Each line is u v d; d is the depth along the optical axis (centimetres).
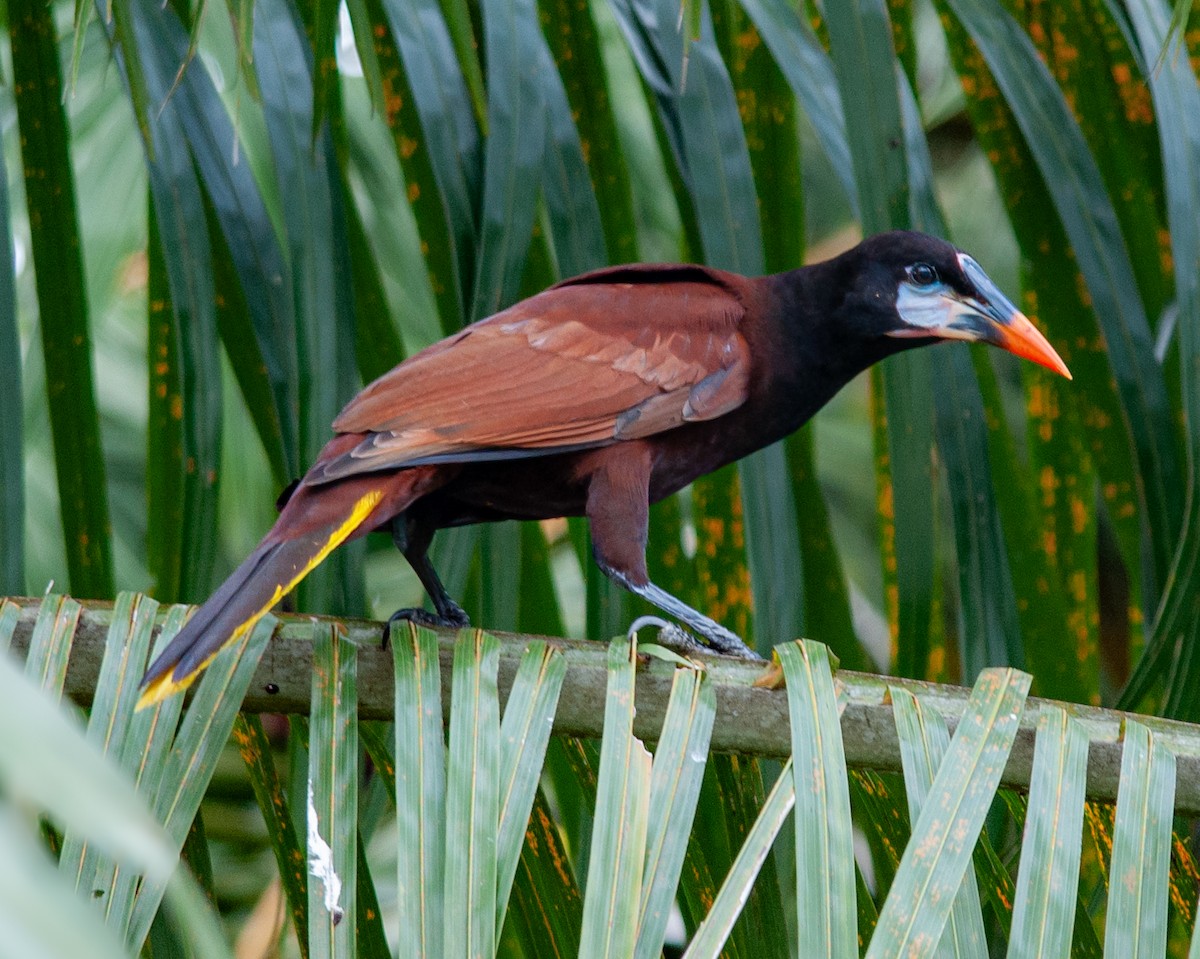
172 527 695
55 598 500
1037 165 710
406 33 654
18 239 1033
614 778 425
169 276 612
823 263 771
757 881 520
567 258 669
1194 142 642
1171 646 593
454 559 702
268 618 534
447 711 561
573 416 681
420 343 1070
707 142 669
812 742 435
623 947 389
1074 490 736
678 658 514
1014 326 736
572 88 716
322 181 639
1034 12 743
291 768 603
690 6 505
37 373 1039
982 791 432
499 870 421
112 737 463
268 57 651
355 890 440
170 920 500
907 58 727
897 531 643
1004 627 649
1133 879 432
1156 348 710
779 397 757
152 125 629
